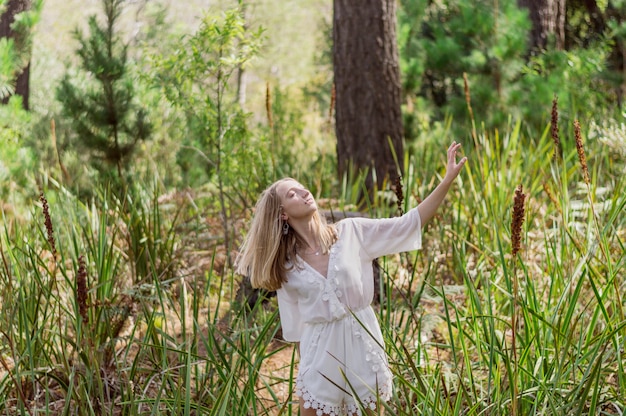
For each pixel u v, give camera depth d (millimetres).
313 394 3496
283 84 19969
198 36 6500
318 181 7781
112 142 8258
